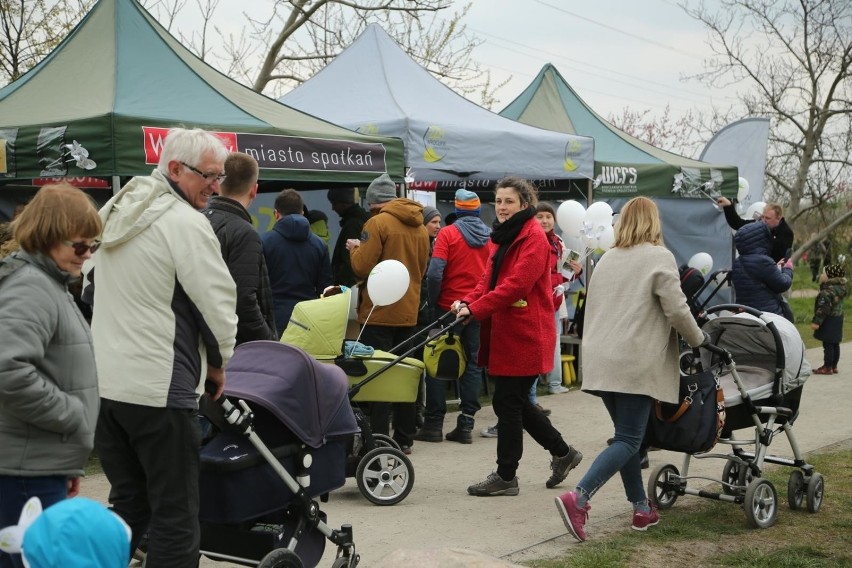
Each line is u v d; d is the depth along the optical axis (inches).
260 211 464.8
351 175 308.0
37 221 115.4
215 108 287.3
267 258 271.4
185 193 138.3
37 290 114.0
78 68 291.0
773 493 213.5
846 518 218.8
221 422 148.3
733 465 237.1
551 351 231.8
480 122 374.3
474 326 294.8
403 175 329.7
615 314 195.9
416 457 279.0
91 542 63.1
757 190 615.5
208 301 132.6
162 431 131.5
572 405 362.6
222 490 143.6
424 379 313.9
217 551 153.5
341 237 329.1
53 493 117.4
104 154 251.1
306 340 221.8
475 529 205.6
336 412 158.4
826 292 452.8
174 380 131.7
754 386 219.0
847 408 363.6
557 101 526.6
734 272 346.3
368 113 355.3
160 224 132.5
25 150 255.6
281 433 153.6
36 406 111.7
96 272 136.1
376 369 230.7
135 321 131.4
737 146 620.4
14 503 115.0
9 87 303.3
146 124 256.7
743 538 202.5
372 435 231.3
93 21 307.3
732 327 226.7
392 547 191.9
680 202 534.6
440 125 345.4
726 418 215.2
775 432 226.8
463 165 352.5
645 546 195.0
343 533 162.6
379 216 278.5
